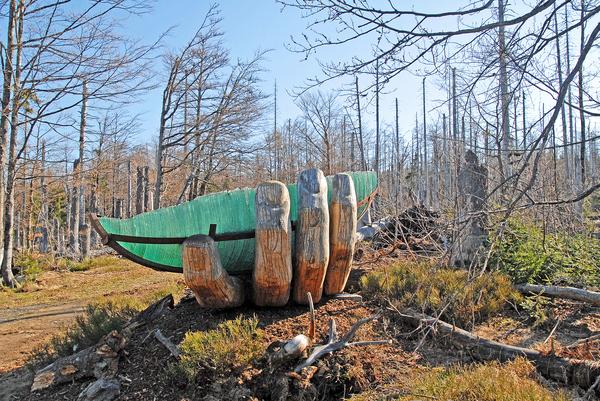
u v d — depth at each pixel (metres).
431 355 4.11
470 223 2.85
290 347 3.73
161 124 18.52
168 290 7.08
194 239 4.16
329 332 4.17
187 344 3.87
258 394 3.56
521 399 2.92
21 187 17.19
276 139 23.80
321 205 4.45
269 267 4.27
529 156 2.37
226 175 22.92
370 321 4.60
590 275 5.69
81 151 16.00
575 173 11.86
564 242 5.97
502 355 3.90
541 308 4.98
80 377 4.12
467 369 3.67
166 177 22.84
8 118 11.30
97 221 4.11
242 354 3.80
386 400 3.37
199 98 18.75
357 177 6.04
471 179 5.65
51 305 9.05
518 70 2.71
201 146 19.16
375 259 6.89
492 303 4.91
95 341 4.89
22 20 10.98
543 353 3.74
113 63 10.82
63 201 22.80
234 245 4.63
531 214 5.75
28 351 5.91
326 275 4.95
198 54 18.11
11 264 11.76
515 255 5.80
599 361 3.43
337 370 3.77
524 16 2.30
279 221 4.23
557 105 2.21
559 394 3.06
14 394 4.26
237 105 19.14
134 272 13.38
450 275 5.27
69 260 16.22
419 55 2.74
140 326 4.86
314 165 25.58
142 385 3.81
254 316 4.36
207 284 4.23
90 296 9.73
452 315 4.61
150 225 4.32
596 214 7.86
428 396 3.12
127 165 32.78
